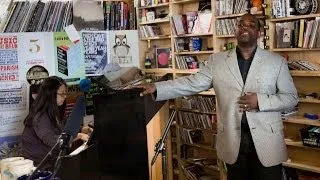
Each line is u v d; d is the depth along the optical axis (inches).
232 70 95.5
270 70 92.9
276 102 89.8
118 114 70.9
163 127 97.4
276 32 128.5
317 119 123.4
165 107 106.0
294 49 123.5
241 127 94.0
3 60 144.2
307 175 126.3
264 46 130.2
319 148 119.0
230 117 94.3
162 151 91.9
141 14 180.9
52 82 107.4
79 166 64.9
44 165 59.1
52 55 154.9
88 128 85.4
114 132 70.0
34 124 103.9
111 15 172.9
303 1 120.5
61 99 108.6
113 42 171.2
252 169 95.8
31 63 150.3
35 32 150.6
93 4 166.7
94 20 167.2
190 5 166.1
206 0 157.5
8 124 146.1
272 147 92.4
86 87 138.6
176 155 171.2
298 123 128.1
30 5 151.6
